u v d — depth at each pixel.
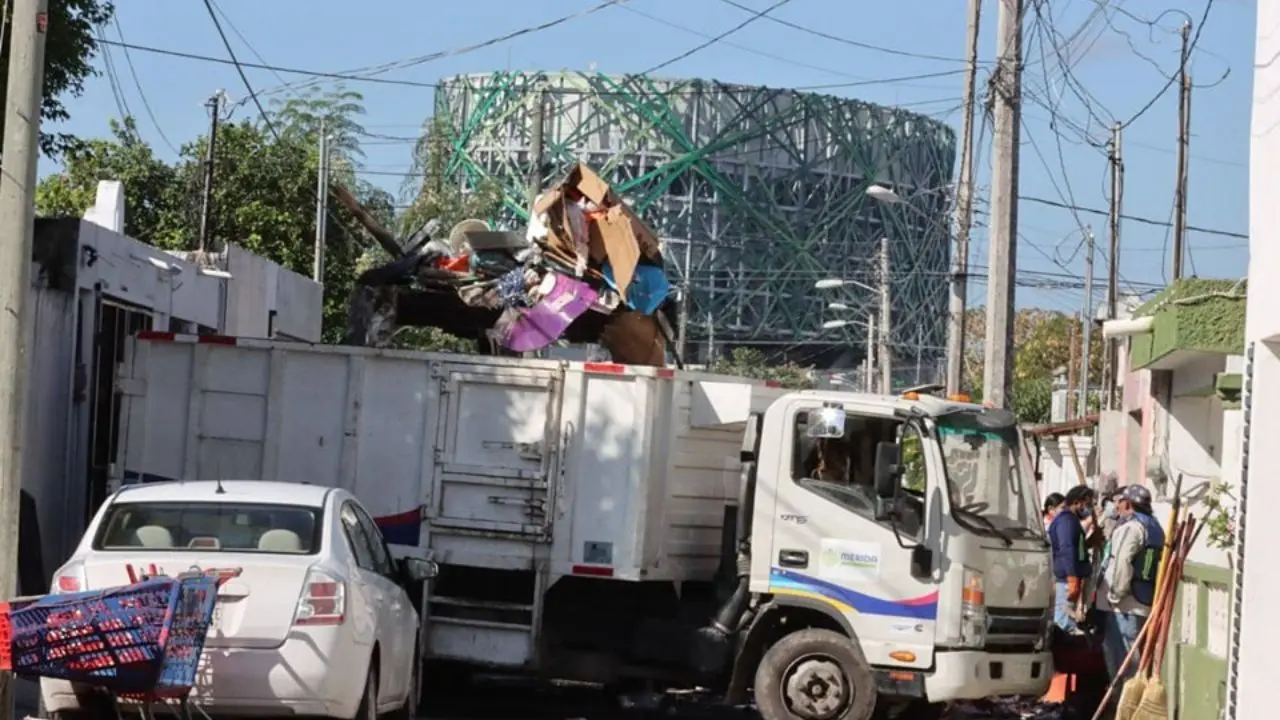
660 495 15.07
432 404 15.55
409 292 18.33
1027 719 16.50
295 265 45.78
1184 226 35.47
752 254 114.19
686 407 15.30
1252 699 10.50
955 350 26.45
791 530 14.34
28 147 12.00
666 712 16.50
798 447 14.41
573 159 112.19
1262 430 10.60
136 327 23.64
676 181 113.06
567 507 15.11
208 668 10.70
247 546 11.41
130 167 45.59
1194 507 19.22
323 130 45.16
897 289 115.75
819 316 114.56
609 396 15.07
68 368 20.36
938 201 122.38
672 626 15.05
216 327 28.39
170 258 25.41
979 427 14.48
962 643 13.97
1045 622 14.88
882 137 118.25
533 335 17.42
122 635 9.84
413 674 13.55
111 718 11.19
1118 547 15.69
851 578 14.13
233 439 16.05
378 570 12.63
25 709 13.36
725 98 113.75
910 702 15.83
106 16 21.88
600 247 17.84
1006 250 20.33
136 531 11.52
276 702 10.77
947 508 14.03
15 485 11.88
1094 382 70.19
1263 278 10.61
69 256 20.44
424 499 15.48
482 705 16.23
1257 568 10.56
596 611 15.41
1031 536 14.70
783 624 14.65
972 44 26.41
